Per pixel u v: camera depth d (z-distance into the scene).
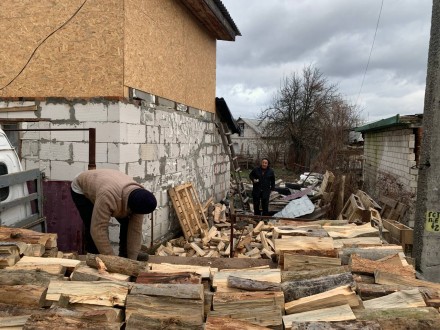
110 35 5.50
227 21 9.73
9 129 5.32
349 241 3.76
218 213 9.06
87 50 5.57
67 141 5.67
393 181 10.21
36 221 4.00
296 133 30.52
